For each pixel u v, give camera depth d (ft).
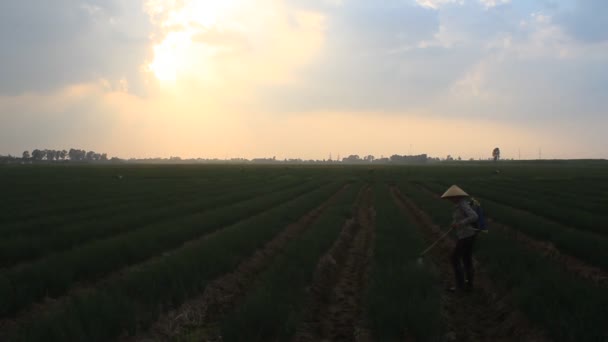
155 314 25.73
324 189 133.08
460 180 207.72
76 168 386.11
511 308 26.81
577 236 44.01
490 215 70.23
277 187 148.56
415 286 28.81
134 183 175.32
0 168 375.04
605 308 22.77
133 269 38.65
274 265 35.22
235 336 22.13
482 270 37.42
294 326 23.63
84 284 34.53
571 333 20.44
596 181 186.91
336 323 26.86
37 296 29.84
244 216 70.13
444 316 26.40
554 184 165.27
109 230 56.08
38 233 55.01
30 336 20.51
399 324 22.95
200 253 37.81
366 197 121.49
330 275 38.22
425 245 44.68
